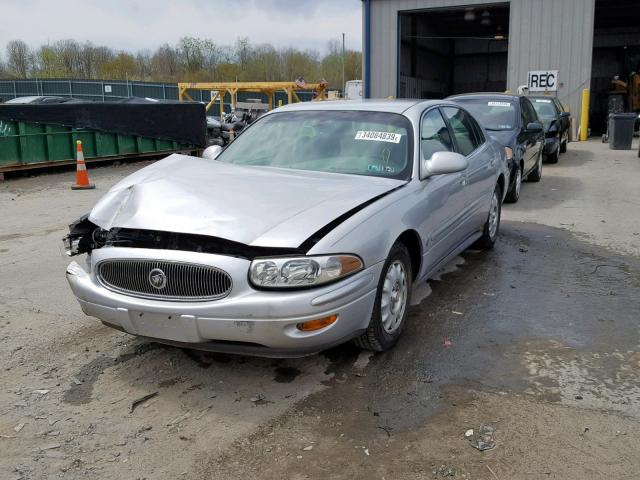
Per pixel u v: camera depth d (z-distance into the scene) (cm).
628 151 1853
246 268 336
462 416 339
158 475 294
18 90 5119
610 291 545
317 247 341
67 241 425
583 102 2355
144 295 356
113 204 405
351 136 492
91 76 6544
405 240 440
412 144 473
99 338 447
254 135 531
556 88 2375
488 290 548
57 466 301
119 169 1527
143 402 359
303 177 437
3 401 361
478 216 607
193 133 1806
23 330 464
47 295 543
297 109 546
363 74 2698
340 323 350
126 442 320
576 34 2331
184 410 350
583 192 1087
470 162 575
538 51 2388
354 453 308
